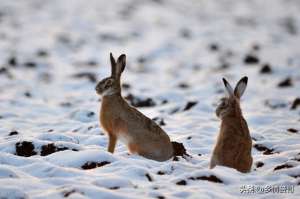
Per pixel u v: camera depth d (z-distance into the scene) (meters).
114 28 106.38
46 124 35.69
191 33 105.38
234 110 22.73
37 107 43.09
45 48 83.62
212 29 111.00
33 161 22.20
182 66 73.94
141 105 45.41
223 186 20.47
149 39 97.44
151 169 22.09
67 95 51.09
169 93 50.25
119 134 25.36
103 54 82.25
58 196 18.06
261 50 86.81
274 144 28.84
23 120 37.00
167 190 19.52
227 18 127.44
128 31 103.62
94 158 22.62
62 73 64.62
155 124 25.28
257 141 29.42
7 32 95.81
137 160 23.03
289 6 150.38
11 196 17.91
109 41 94.00
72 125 34.91
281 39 102.19
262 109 42.62
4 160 22.14
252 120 37.53
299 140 29.75
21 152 25.48
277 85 54.28
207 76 63.59
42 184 19.30
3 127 33.88
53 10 121.06
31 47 83.69
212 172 21.03
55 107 43.78
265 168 24.12
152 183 20.20
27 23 105.69
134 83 59.31
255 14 135.25
